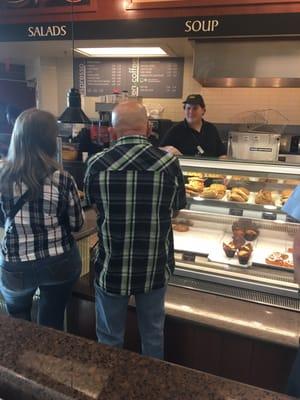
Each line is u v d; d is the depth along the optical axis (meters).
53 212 1.38
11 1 2.80
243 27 2.43
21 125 1.32
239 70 2.66
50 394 0.53
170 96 3.91
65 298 1.54
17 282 1.41
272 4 2.35
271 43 2.55
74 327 1.75
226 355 1.44
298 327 1.38
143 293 1.28
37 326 0.69
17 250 1.37
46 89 4.17
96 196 1.23
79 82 4.11
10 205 1.34
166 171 1.21
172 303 1.52
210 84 3.29
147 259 1.25
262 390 0.54
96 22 2.70
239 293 1.57
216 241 1.77
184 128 2.84
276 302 1.51
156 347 1.38
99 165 1.21
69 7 2.72
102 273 1.28
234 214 1.64
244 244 1.67
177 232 1.85
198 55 2.71
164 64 3.84
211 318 1.43
